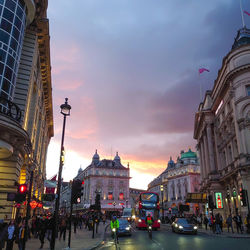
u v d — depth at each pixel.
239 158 31.05
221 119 41.31
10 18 19.97
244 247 14.93
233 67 34.25
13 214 20.06
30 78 23.25
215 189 40.56
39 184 39.50
